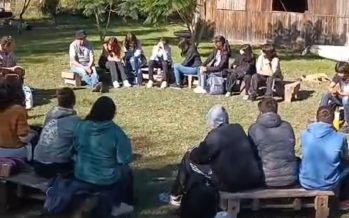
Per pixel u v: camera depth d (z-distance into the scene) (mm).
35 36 26781
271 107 7012
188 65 14328
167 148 9727
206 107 12562
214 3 25125
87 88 14117
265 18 23953
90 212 6410
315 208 6875
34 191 7117
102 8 23688
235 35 24703
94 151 6578
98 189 6566
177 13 22797
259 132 6883
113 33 27703
